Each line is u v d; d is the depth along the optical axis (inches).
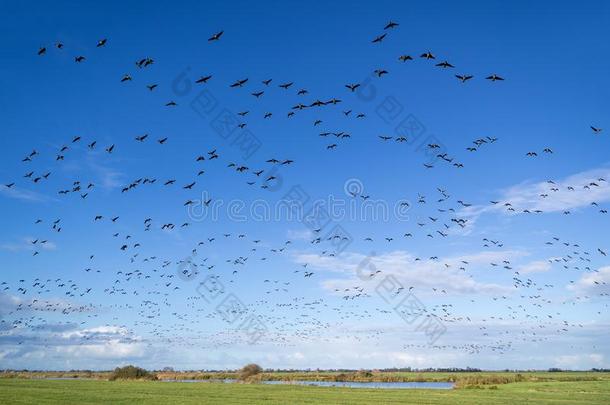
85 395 2340.1
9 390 2630.4
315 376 6186.0
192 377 5585.6
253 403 2015.3
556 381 4131.4
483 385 3464.6
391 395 2539.4
